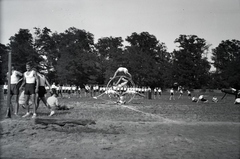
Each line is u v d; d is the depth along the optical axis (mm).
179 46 91938
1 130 9391
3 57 80500
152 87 80500
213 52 90750
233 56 85438
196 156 6434
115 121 12156
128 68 75812
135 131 9664
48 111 16297
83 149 7051
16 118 12383
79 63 79250
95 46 105562
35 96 13133
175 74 86625
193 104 27906
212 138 8547
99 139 8258
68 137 8508
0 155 6391
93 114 15305
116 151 6863
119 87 28609
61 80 76812
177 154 6602
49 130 9641
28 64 13133
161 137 8625
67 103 25938
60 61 80250
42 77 13906
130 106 23156
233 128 10602
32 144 7555
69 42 89062
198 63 88000
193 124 11570
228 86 71250
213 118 14117
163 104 27078
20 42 89625
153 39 99500
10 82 12602
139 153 6676
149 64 78062
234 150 7039
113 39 105438
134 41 98562
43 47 91750
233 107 23391
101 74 92250
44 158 6195
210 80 86250
